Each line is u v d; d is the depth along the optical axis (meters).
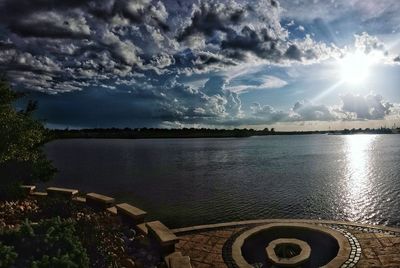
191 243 10.17
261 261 9.49
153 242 9.00
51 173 17.50
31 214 10.55
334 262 8.41
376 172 44.28
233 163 61.53
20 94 16.00
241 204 25.64
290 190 31.64
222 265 8.57
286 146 137.38
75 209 11.18
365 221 21.14
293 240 9.83
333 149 107.75
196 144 178.38
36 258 5.09
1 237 5.38
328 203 25.91
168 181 38.25
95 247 6.68
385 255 8.77
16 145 14.17
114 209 12.41
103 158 76.75
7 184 13.95
